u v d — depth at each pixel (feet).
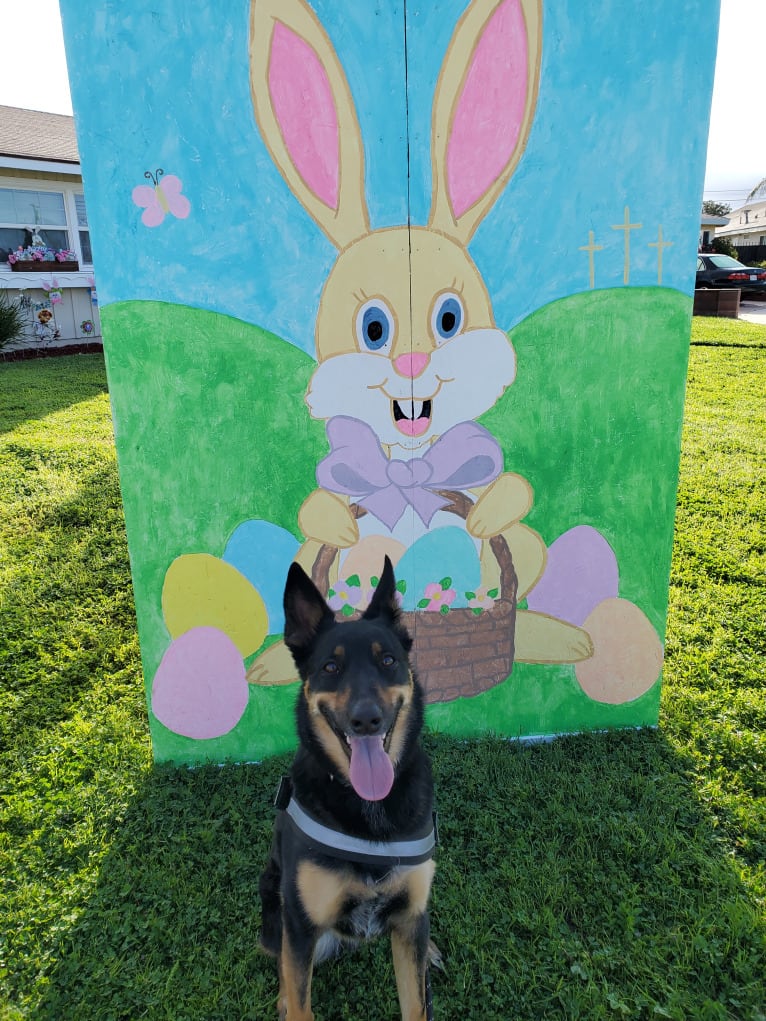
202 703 5.17
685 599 7.14
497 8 4.35
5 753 5.26
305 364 4.75
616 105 4.58
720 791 4.78
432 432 4.95
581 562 5.31
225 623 5.07
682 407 5.15
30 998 3.52
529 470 5.11
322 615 3.64
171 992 3.52
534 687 5.48
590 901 3.98
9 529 8.60
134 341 4.60
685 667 6.15
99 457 10.91
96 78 4.21
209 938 3.82
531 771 5.03
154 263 4.50
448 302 4.77
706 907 3.89
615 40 4.48
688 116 4.65
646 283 4.91
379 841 3.13
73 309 22.71
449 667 5.37
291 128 4.40
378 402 4.87
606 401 5.07
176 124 4.32
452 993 3.53
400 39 4.33
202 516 4.91
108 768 5.09
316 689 3.36
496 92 4.48
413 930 3.25
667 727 5.53
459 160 4.56
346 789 3.20
